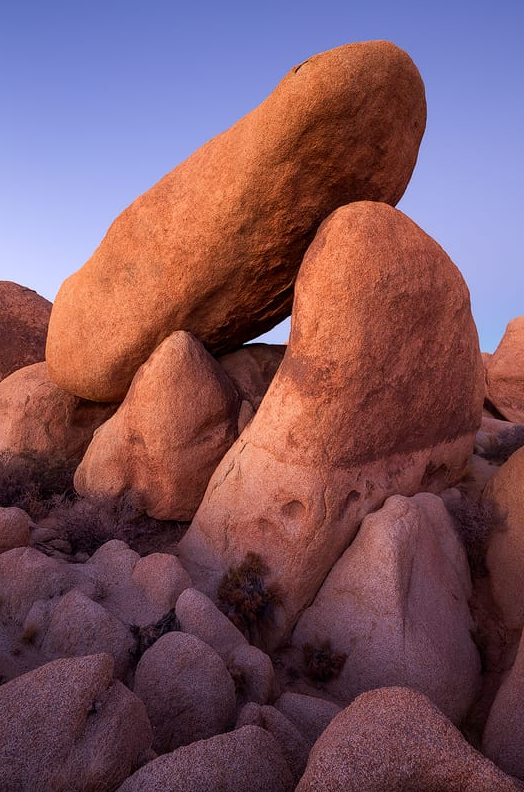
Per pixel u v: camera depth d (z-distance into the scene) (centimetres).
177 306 923
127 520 887
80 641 543
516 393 1727
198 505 916
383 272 726
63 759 351
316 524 714
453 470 943
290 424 741
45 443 1147
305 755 443
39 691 376
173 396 877
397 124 798
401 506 736
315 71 706
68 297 1030
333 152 771
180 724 480
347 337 719
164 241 892
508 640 711
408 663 619
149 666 507
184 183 879
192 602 598
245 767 346
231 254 869
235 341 1054
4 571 628
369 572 678
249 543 749
